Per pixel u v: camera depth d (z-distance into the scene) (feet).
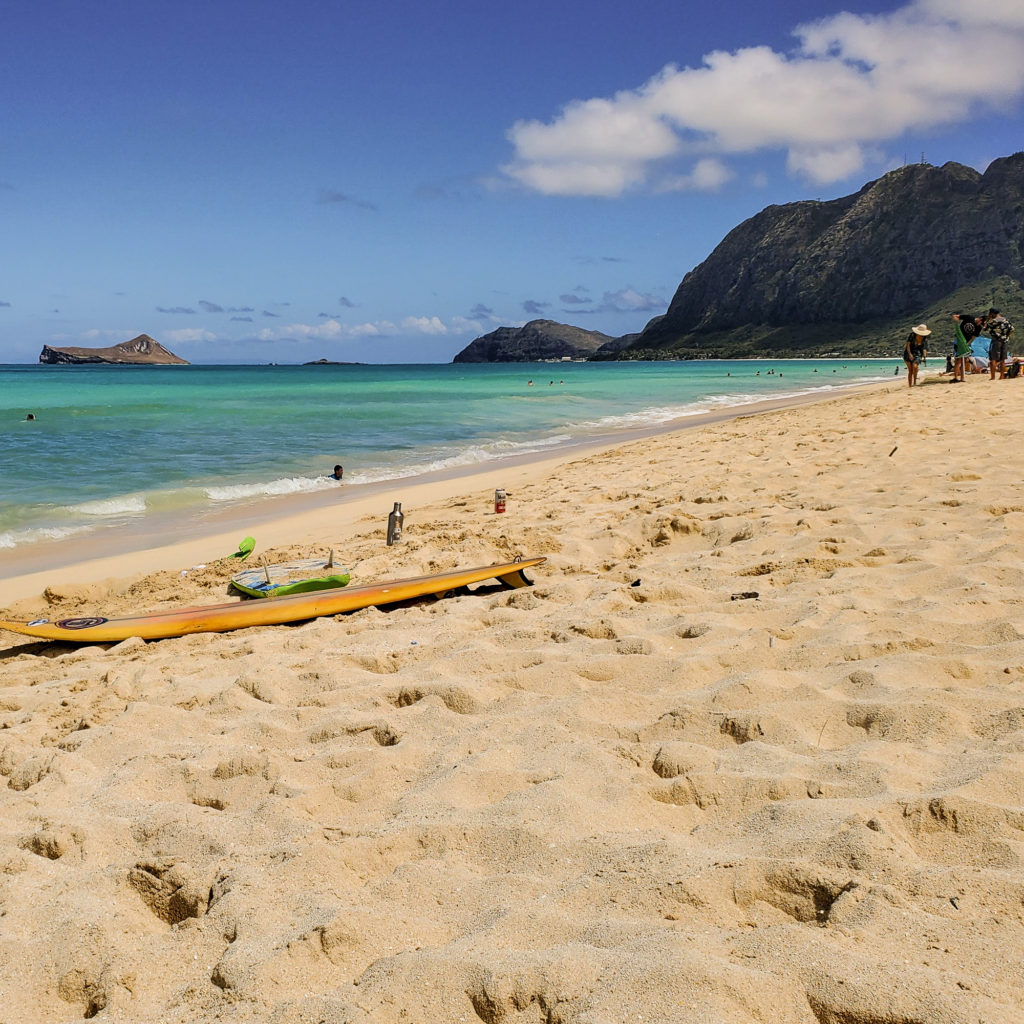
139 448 64.13
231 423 85.30
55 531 36.83
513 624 18.71
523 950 7.71
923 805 9.46
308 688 16.03
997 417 43.32
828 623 16.07
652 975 6.95
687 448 50.70
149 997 7.86
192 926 8.77
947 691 12.50
